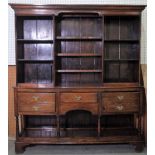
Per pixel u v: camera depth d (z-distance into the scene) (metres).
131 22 3.32
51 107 2.95
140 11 2.99
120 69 3.36
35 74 3.33
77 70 3.11
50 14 2.96
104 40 3.11
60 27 3.29
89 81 3.36
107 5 2.92
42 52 3.32
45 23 3.30
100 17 3.27
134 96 2.99
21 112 2.96
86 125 3.40
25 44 3.30
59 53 3.19
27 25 3.29
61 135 3.09
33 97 2.94
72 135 3.09
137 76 3.18
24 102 2.95
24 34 3.28
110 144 3.29
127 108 2.99
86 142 3.01
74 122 3.39
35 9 2.93
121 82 3.14
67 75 3.35
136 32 3.27
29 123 3.40
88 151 3.06
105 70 3.35
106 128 3.37
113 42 3.30
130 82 3.14
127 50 3.34
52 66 3.23
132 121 3.42
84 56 3.29
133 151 3.07
